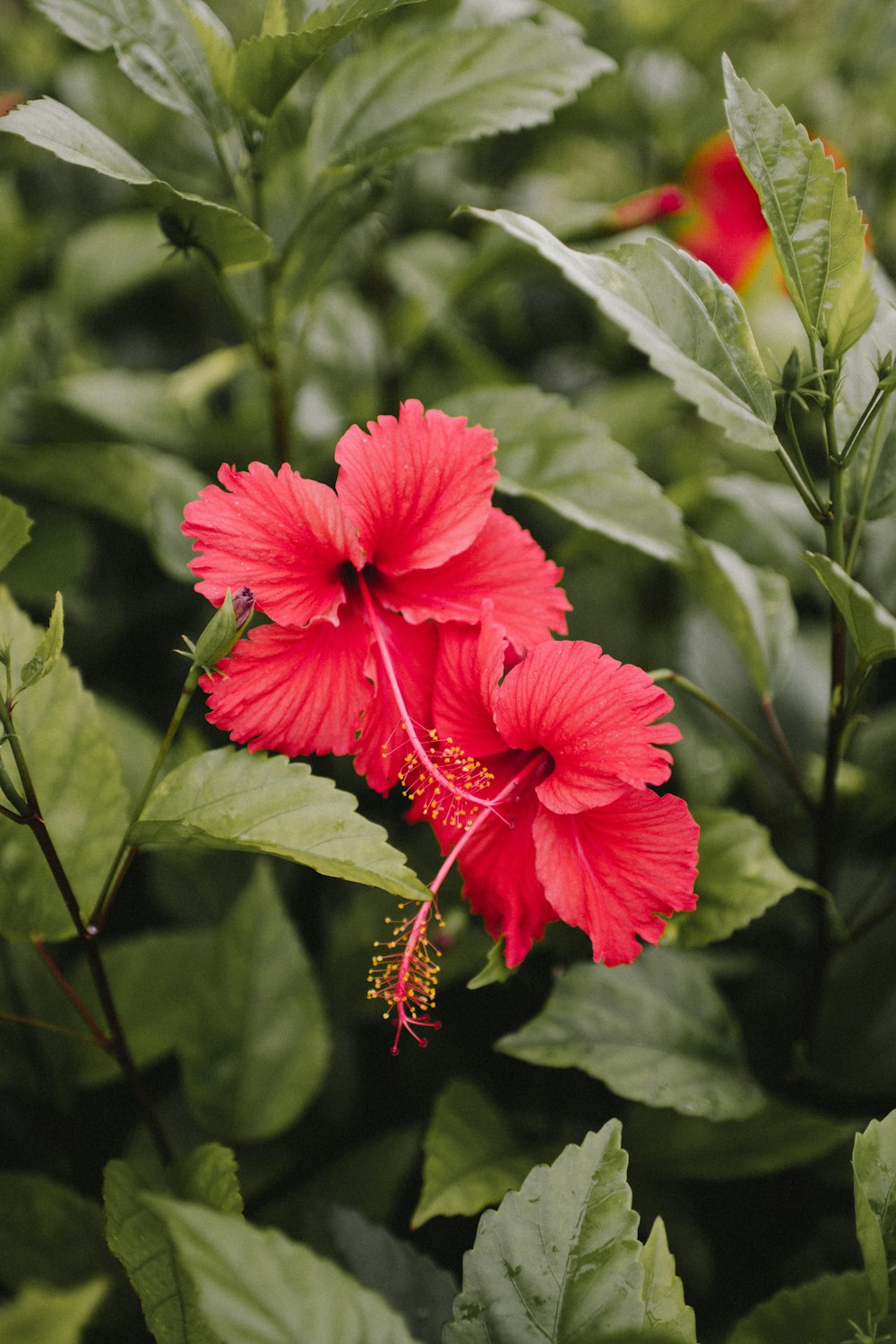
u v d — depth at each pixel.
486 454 0.86
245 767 0.84
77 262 1.27
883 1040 0.99
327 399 1.16
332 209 1.02
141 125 1.35
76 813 0.90
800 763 1.06
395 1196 0.95
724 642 1.07
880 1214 0.83
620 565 1.12
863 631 0.85
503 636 0.84
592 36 1.27
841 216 0.86
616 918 0.84
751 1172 0.92
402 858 0.82
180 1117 0.99
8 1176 0.90
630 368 1.31
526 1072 1.00
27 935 0.90
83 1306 0.77
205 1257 0.76
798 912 1.04
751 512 1.05
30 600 1.09
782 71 1.32
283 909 0.96
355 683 0.86
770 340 1.12
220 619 0.83
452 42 0.98
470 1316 0.81
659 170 1.35
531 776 0.86
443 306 1.13
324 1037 0.95
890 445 0.90
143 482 1.05
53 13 0.92
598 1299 0.81
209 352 1.42
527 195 1.41
